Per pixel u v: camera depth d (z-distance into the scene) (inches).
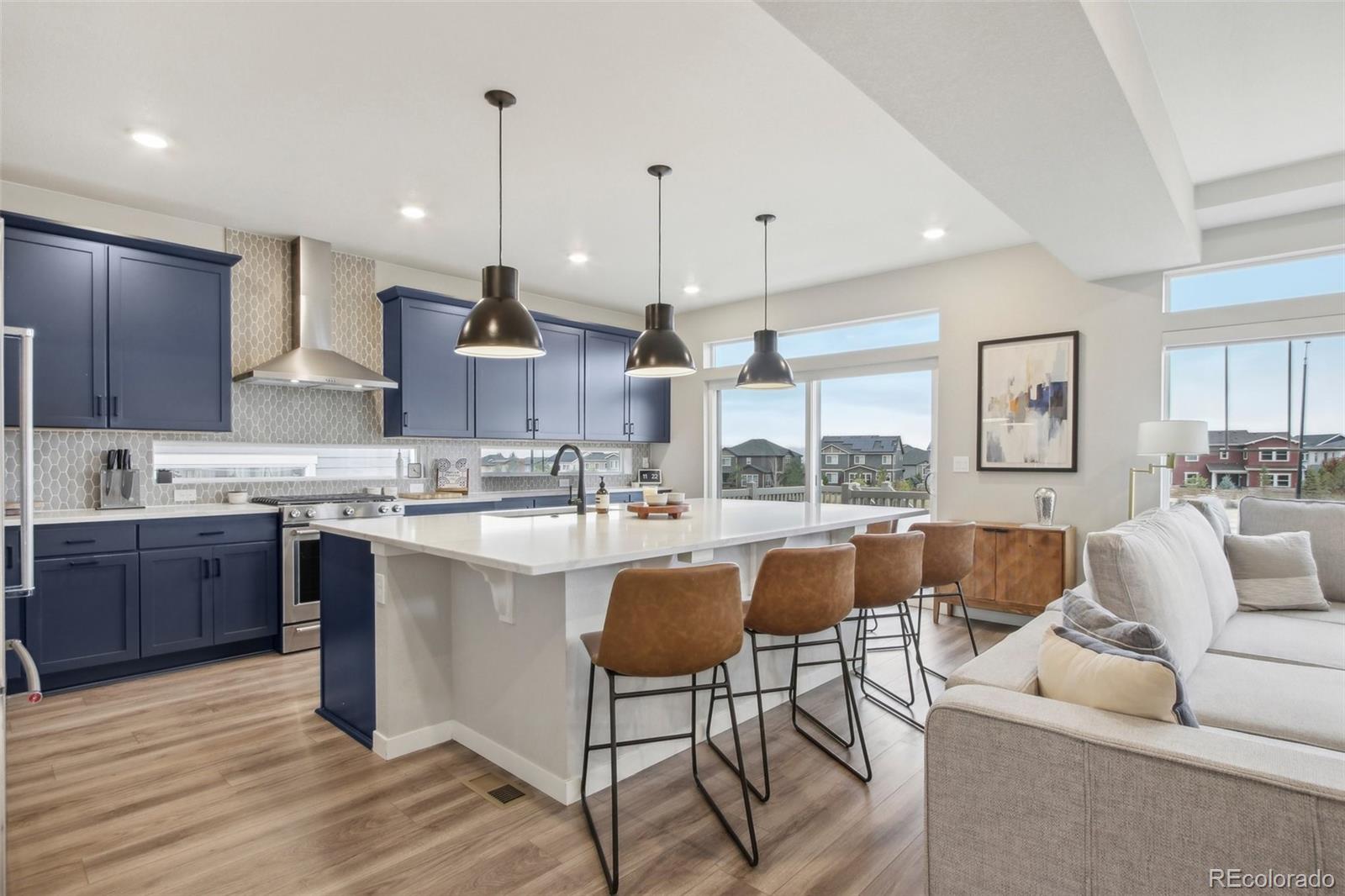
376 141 121.4
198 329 155.2
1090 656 55.6
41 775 96.4
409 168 132.8
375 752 103.7
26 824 83.6
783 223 165.2
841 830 82.3
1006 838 50.3
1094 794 46.8
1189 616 88.4
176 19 86.8
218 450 171.2
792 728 113.4
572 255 190.5
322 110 110.4
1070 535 171.2
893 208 155.2
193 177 136.4
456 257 193.3
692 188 143.8
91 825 83.4
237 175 135.4
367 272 195.5
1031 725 49.4
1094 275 167.5
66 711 120.8
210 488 170.1
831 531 145.5
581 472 133.0
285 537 156.9
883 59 77.5
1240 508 144.0
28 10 84.4
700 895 69.9
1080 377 175.2
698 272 210.2
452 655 109.0
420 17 87.2
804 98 108.2
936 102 86.4
